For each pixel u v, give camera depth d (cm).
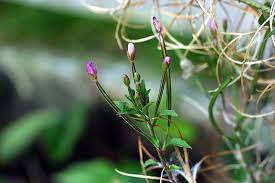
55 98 100
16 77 100
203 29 44
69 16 91
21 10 93
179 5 46
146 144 81
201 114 81
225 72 45
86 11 90
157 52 82
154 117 37
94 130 100
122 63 91
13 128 96
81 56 94
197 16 45
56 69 99
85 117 98
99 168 78
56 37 93
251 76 47
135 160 97
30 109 103
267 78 47
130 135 99
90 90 99
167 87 37
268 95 48
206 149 79
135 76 37
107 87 94
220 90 41
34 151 103
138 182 56
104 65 93
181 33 49
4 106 104
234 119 48
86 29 91
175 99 76
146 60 84
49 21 92
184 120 80
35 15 92
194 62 51
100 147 100
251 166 48
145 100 37
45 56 97
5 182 101
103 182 76
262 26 40
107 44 91
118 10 47
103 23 89
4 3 92
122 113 37
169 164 40
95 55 93
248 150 47
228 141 47
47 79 100
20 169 103
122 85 93
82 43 93
